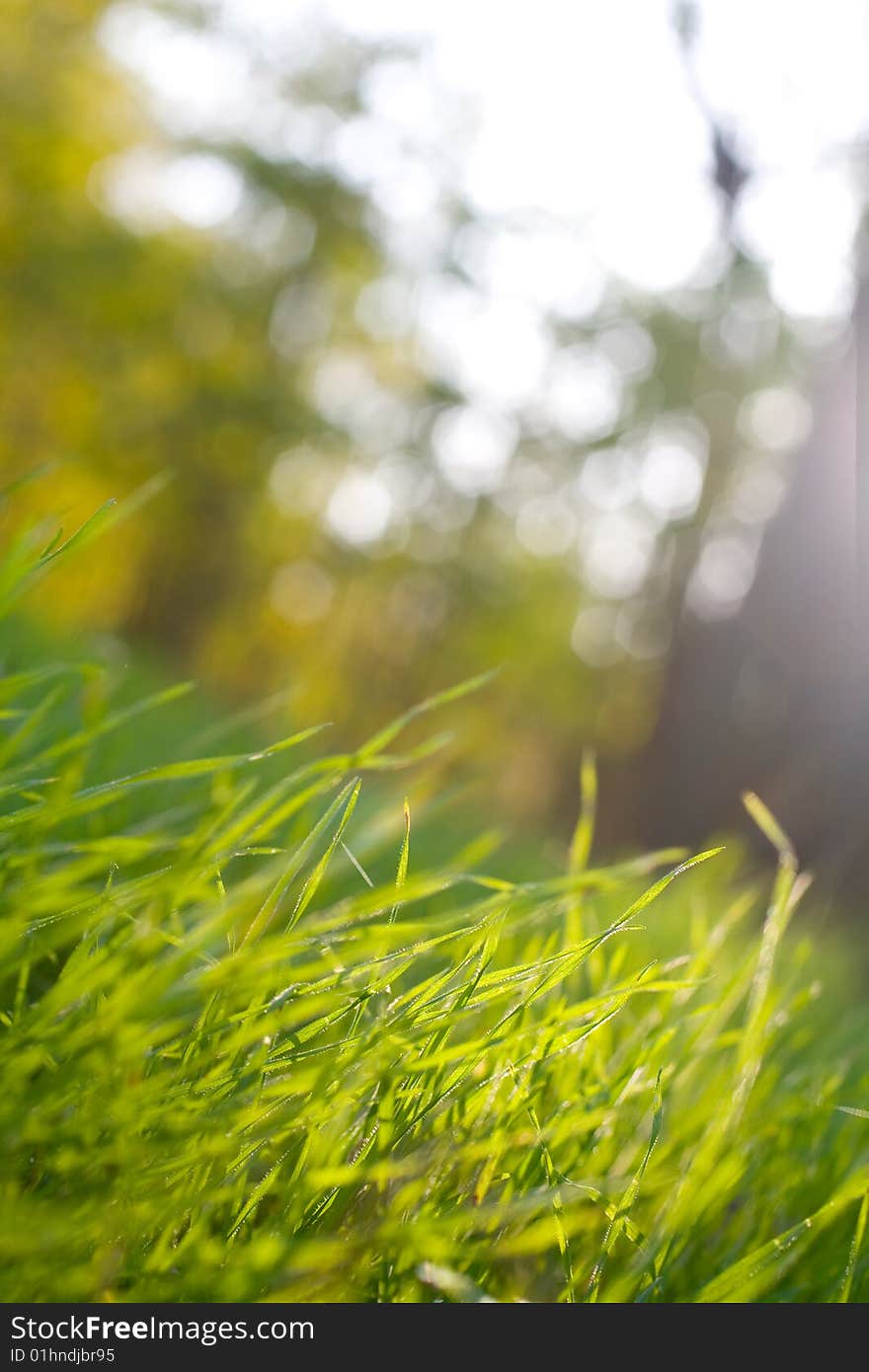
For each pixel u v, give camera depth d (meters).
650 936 1.90
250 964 0.78
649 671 27.08
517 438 28.83
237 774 1.64
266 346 27.00
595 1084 1.13
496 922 0.99
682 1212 1.03
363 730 28.28
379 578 31.41
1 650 1.57
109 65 21.62
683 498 22.39
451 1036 1.18
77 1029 0.78
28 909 0.77
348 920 0.83
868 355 5.06
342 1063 0.87
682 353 20.88
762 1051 1.18
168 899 0.83
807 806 6.52
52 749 0.91
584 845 1.20
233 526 27.14
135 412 23.30
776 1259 1.05
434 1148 0.93
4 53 20.23
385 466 31.02
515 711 30.75
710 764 13.90
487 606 30.56
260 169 25.47
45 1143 0.76
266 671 30.17
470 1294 0.75
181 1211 0.77
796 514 11.22
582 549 30.61
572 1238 1.03
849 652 6.93
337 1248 0.71
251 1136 0.84
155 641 28.50
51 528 0.91
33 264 20.73
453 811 5.95
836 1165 1.32
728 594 20.59
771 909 1.22
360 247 27.52
